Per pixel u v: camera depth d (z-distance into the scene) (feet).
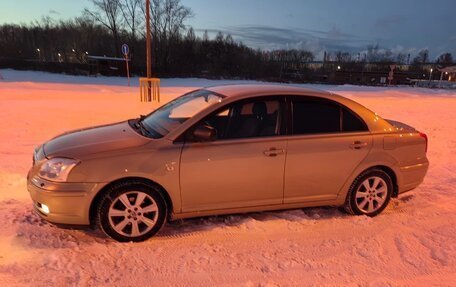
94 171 11.95
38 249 11.83
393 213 15.70
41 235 12.71
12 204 15.15
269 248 12.55
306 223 14.46
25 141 26.37
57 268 10.84
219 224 14.08
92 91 82.48
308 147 13.94
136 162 12.24
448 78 289.53
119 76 200.44
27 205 15.11
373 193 15.24
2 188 16.90
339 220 14.82
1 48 246.47
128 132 14.12
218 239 13.01
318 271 11.34
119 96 68.08
